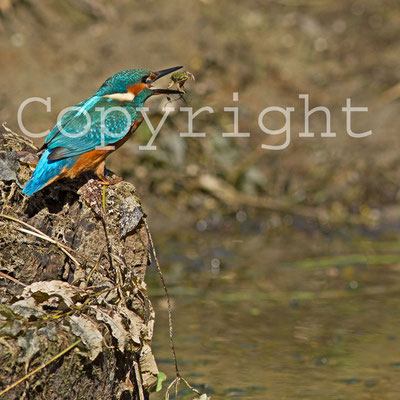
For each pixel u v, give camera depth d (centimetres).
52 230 641
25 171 646
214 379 839
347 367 870
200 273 1198
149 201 1480
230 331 976
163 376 704
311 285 1145
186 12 1781
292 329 981
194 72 1641
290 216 1471
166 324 1001
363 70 1781
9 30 1666
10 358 543
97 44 1670
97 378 585
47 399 559
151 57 1659
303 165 1559
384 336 957
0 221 622
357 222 1450
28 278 625
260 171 1537
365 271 1205
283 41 1819
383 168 1558
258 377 845
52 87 1561
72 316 583
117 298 625
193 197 1495
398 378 843
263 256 1280
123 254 654
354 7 1955
